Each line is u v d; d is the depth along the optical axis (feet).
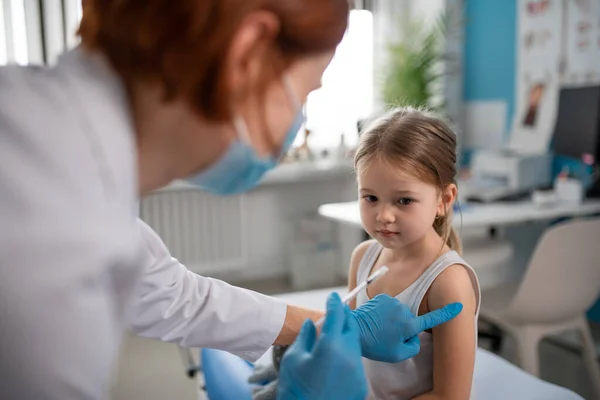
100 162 1.72
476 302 3.16
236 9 1.77
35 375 1.56
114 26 1.85
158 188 2.13
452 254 3.19
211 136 1.94
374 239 3.58
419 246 3.27
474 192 8.96
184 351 8.91
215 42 1.76
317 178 13.43
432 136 3.17
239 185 2.22
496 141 12.07
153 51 1.79
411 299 3.15
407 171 3.04
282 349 3.37
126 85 1.90
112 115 1.81
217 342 3.22
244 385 4.52
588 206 8.38
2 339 1.53
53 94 1.75
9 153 1.60
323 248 13.17
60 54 2.01
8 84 1.74
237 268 13.19
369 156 3.15
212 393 4.73
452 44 12.77
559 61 10.27
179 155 2.00
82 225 1.62
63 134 1.68
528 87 11.03
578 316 6.77
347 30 2.09
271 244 13.83
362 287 3.06
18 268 1.52
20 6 11.02
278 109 2.05
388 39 13.93
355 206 8.95
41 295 1.54
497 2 11.78
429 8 13.17
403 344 2.71
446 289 3.01
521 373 4.59
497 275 10.46
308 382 2.19
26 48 11.14
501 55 11.76
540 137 10.63
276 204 13.75
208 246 12.84
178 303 3.11
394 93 12.26
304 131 13.57
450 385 2.94
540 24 10.66
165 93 1.84
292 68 2.01
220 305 3.22
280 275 13.97
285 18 1.86
